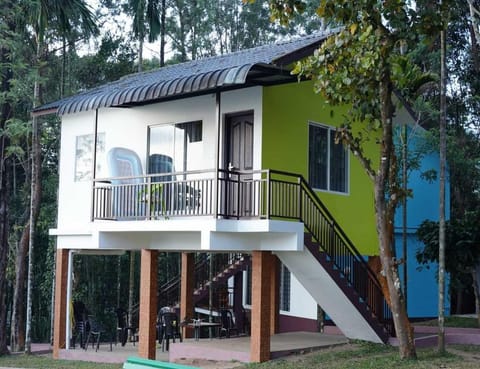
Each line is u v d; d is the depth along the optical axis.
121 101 13.52
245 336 17.56
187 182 13.60
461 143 21.25
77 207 17.55
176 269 25.14
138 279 24.50
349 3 11.38
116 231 14.52
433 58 18.59
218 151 12.85
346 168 16.19
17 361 16.39
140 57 26.34
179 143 15.39
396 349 14.27
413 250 21.70
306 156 14.95
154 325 14.71
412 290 21.58
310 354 14.06
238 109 14.23
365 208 16.67
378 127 12.75
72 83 25.67
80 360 16.08
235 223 12.99
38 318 24.03
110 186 14.99
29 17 17.66
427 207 21.92
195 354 14.45
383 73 11.73
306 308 19.56
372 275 15.30
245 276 21.44
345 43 11.59
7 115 18.34
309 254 13.59
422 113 18.53
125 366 9.52
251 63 12.36
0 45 17.69
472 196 22.27
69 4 17.33
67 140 18.03
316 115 15.30
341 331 17.03
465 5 18.88
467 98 21.22
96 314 23.50
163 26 28.48
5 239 18.42
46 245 24.05
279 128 14.23
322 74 11.84
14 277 23.30
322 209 14.72
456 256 16.69
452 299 23.44
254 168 13.85
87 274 23.64
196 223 12.98
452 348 14.49
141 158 16.09
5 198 18.39
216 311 18.84
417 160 18.64
